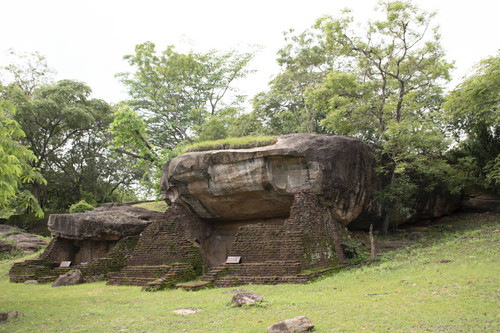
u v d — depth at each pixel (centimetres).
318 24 2178
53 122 3278
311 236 1436
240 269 1397
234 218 1934
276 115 2973
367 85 2367
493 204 2281
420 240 1875
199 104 3619
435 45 2148
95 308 1086
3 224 3158
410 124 1961
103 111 3525
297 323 725
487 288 903
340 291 1086
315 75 2861
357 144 1786
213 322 850
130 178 3925
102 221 2088
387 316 793
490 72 1767
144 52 3034
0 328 902
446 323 722
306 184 1559
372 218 1972
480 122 2202
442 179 2159
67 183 3688
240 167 1641
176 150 2516
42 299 1304
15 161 1022
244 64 3500
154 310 1009
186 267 1566
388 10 2042
